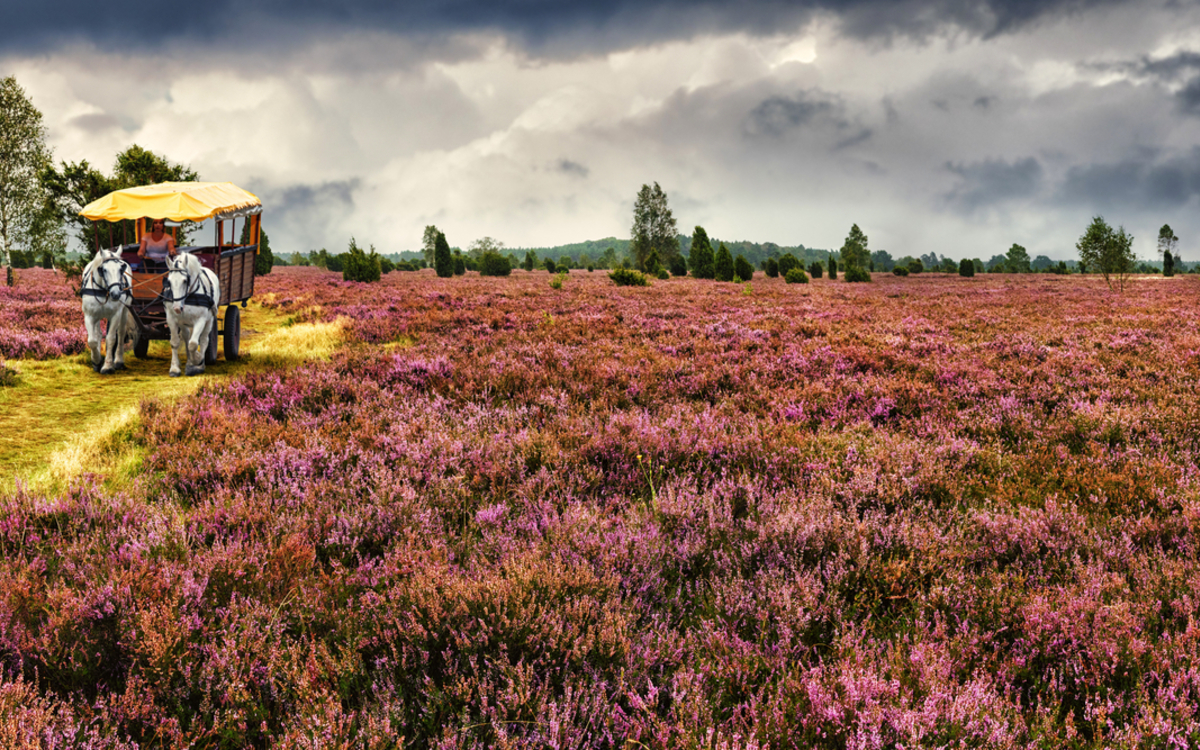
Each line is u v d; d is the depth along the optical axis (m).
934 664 2.54
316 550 3.75
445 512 4.32
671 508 4.20
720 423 6.42
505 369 8.91
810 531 3.69
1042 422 6.73
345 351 10.68
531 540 3.70
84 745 2.08
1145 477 4.88
